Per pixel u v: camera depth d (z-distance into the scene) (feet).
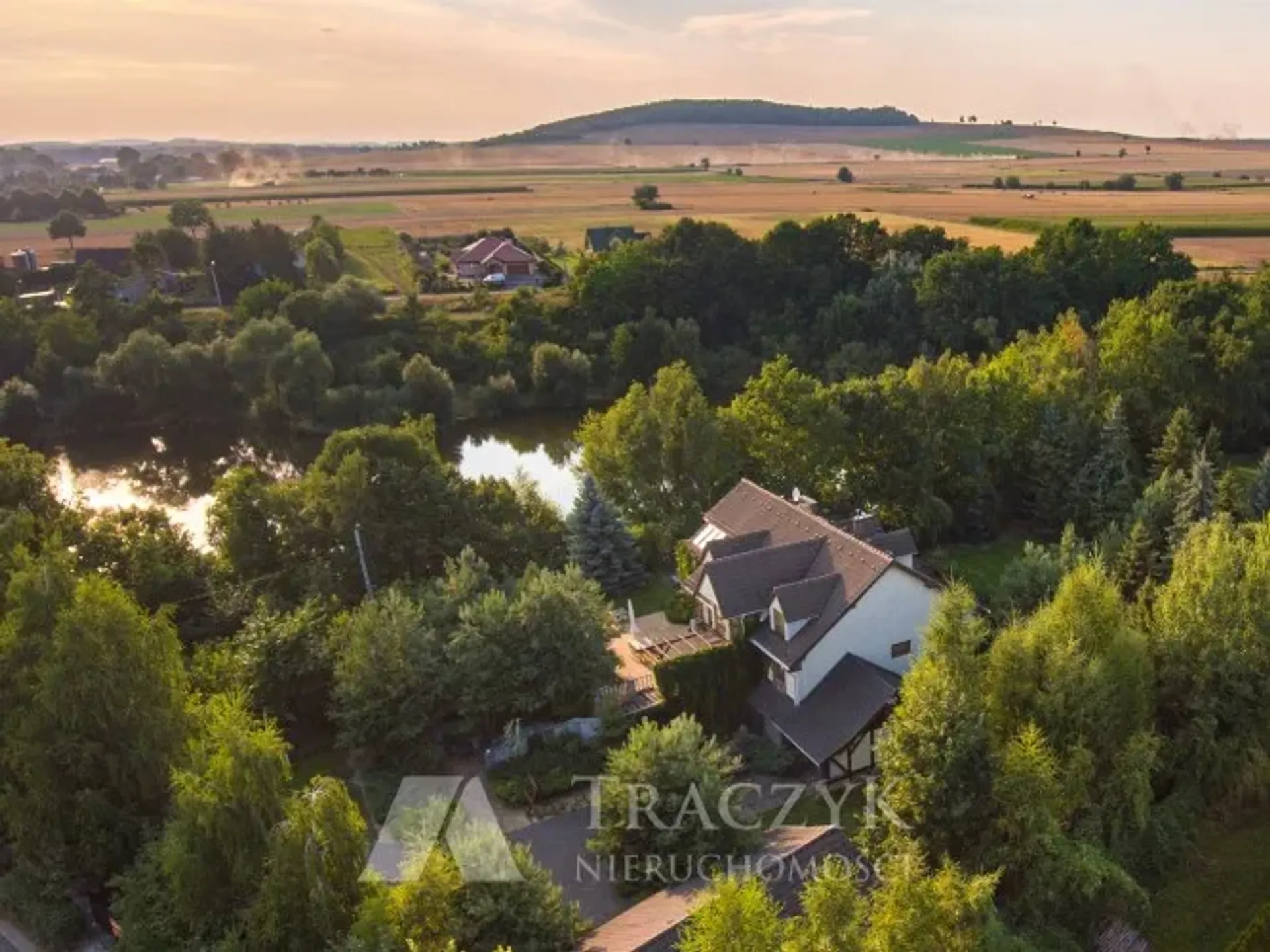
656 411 194.70
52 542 112.98
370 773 127.95
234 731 85.71
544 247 483.10
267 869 82.64
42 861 99.40
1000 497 200.13
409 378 304.30
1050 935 91.15
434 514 162.81
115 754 99.30
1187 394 227.40
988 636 127.85
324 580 150.61
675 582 177.06
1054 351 228.22
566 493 250.78
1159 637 111.75
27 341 323.78
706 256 360.07
